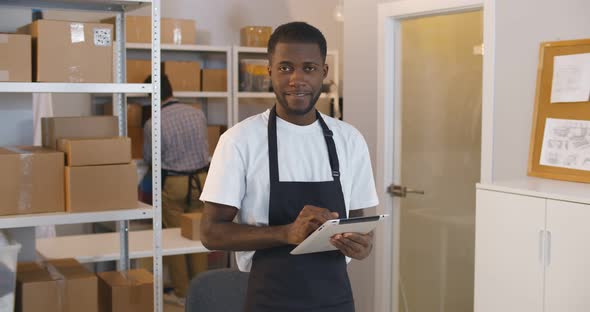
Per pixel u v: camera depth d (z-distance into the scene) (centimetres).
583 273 232
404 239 420
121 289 292
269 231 175
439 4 377
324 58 184
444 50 388
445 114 389
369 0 421
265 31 600
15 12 329
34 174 273
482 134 326
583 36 278
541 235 247
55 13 554
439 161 394
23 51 271
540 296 248
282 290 183
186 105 545
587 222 231
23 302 271
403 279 423
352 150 196
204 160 550
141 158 556
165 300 518
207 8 637
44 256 343
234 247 180
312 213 168
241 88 596
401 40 415
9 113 323
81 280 280
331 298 185
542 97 293
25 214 272
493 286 268
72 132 303
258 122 188
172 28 566
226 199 181
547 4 292
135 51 587
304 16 673
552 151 287
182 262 520
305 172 186
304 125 189
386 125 417
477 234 274
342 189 192
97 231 553
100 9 325
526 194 252
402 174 419
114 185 284
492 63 319
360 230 172
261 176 183
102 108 575
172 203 545
